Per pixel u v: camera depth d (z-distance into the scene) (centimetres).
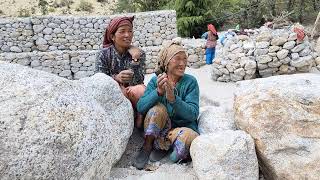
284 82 291
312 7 1706
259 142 271
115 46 367
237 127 305
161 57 329
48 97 227
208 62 1228
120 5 2255
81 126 225
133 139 344
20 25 1395
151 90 326
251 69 898
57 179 210
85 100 243
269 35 869
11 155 205
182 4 1792
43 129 213
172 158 307
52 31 1419
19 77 235
